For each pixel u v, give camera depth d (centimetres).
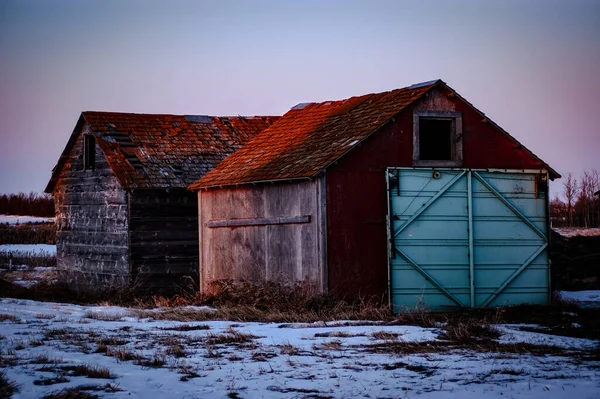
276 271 2206
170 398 995
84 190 2944
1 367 1171
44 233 5666
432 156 2475
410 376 1130
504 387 1050
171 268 2698
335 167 2036
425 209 2070
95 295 2720
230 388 1054
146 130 2955
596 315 1886
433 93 2128
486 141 2169
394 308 2017
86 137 2956
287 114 2798
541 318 1831
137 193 2678
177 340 1466
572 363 1230
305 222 2084
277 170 2203
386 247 2070
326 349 1370
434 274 2062
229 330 1611
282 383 1087
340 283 2027
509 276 2144
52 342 1442
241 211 2358
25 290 2812
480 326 1608
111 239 2759
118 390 1033
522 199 2177
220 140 3025
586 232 5000
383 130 2080
